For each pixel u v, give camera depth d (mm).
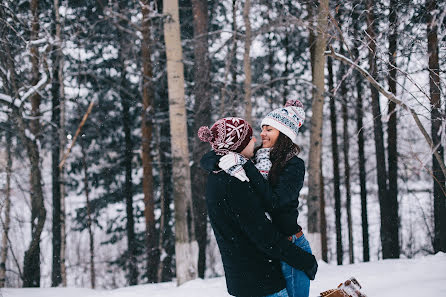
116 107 13680
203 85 10539
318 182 7855
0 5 7688
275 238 1991
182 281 6617
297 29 8562
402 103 3412
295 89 12320
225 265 2133
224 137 2129
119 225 15117
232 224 2039
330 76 11250
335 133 12578
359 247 19656
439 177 7879
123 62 12039
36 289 6738
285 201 2084
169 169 13383
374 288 3971
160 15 7102
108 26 11625
